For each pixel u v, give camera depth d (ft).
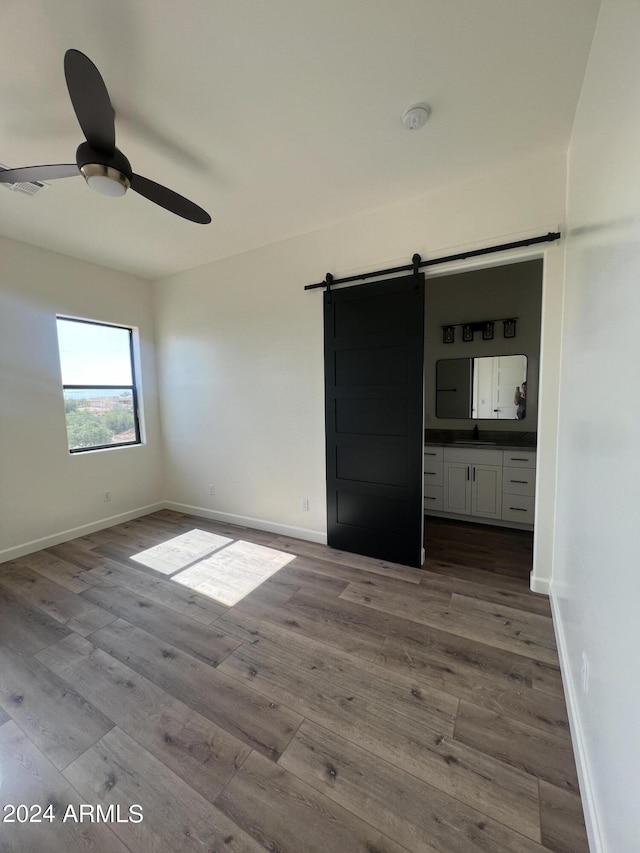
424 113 5.55
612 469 3.16
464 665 5.87
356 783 4.14
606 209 3.61
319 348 9.98
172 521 12.87
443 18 4.18
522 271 12.37
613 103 3.42
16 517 10.10
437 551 10.03
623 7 3.10
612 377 3.24
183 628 6.96
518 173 7.11
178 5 3.92
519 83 5.08
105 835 3.72
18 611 7.56
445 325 13.69
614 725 2.88
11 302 9.82
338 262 9.35
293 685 5.56
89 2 3.85
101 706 5.26
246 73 4.81
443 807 3.89
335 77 4.91
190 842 3.64
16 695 5.49
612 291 3.33
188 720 5.00
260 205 8.32
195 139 6.11
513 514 11.46
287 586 8.36
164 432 14.01
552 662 5.90
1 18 3.97
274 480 11.39
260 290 10.83
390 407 9.03
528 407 12.58
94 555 10.16
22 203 7.89
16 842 3.68
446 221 7.89
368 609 7.42
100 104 4.25
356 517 9.87
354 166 6.96
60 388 10.97
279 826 3.75
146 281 13.37
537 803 3.90
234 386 11.80
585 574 4.20
